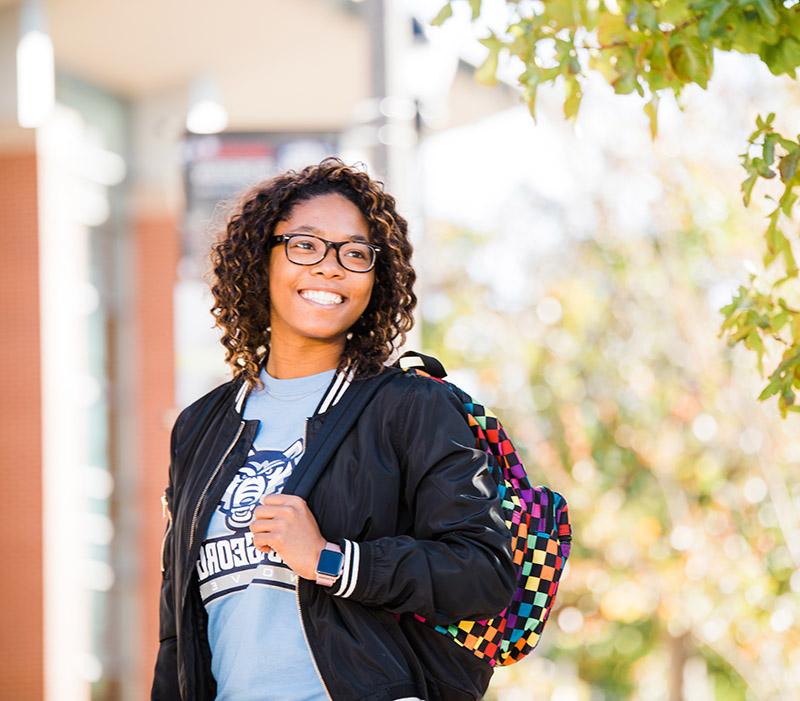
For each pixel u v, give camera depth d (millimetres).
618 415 15602
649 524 14766
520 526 3361
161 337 16219
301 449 3350
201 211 11453
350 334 3555
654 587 14398
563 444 16500
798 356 4000
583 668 23203
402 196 9570
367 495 3236
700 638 14148
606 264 15469
